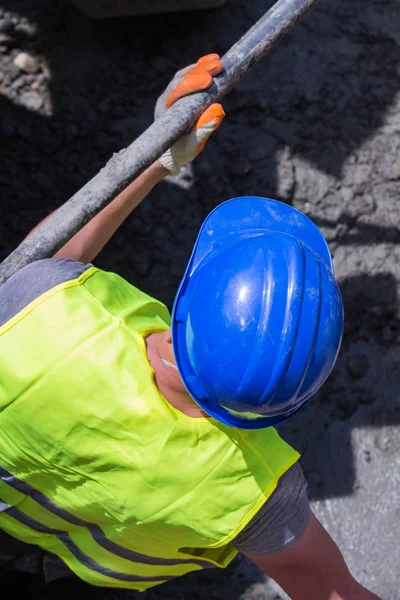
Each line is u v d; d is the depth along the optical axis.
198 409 1.32
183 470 1.27
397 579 2.45
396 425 2.61
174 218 2.75
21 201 2.73
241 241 1.24
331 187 2.82
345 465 2.55
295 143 2.84
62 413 1.30
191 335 1.24
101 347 1.30
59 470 1.39
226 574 2.42
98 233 1.66
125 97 2.87
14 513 1.70
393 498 2.53
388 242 2.78
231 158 2.81
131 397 1.27
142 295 1.53
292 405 1.26
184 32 2.95
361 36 3.01
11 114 2.81
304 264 1.18
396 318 2.71
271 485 1.26
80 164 2.80
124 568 1.68
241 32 2.97
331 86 2.93
